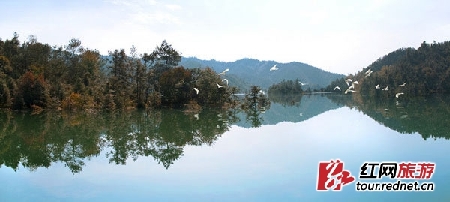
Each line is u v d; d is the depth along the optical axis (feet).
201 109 234.99
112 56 251.39
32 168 70.28
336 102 348.18
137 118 175.83
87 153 87.10
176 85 242.17
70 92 222.69
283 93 613.52
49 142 105.70
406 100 335.06
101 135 119.55
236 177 59.82
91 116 183.32
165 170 66.23
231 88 269.85
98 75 274.16
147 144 100.12
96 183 58.08
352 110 227.20
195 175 61.77
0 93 201.98
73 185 57.06
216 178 59.52
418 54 489.67
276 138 104.17
